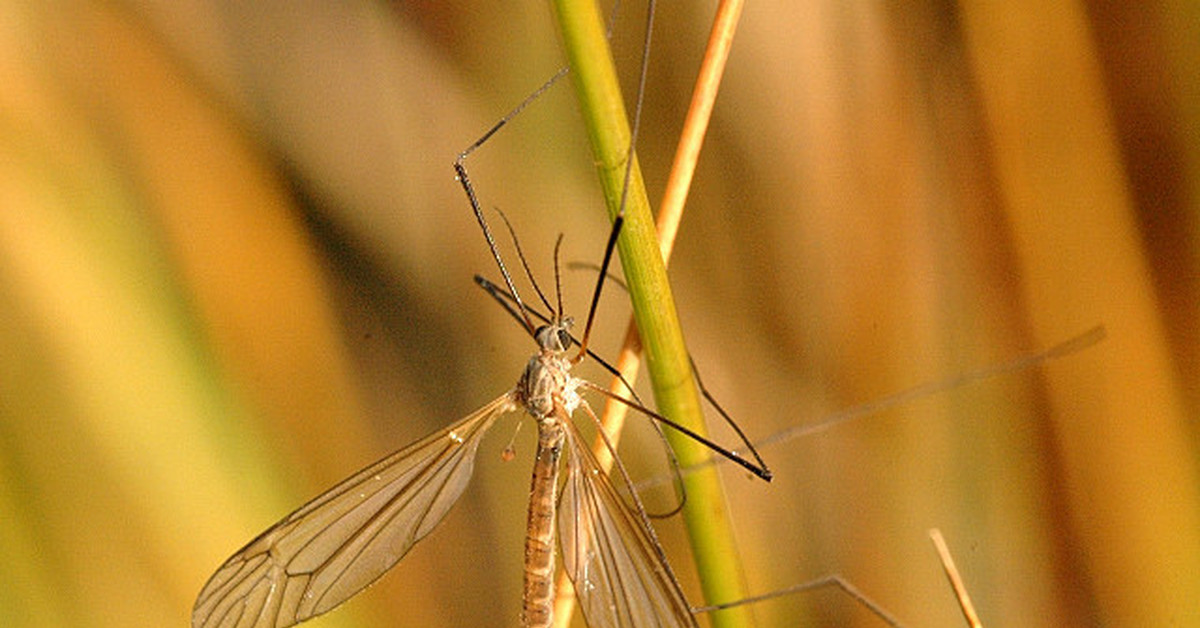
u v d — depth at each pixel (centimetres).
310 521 40
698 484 40
